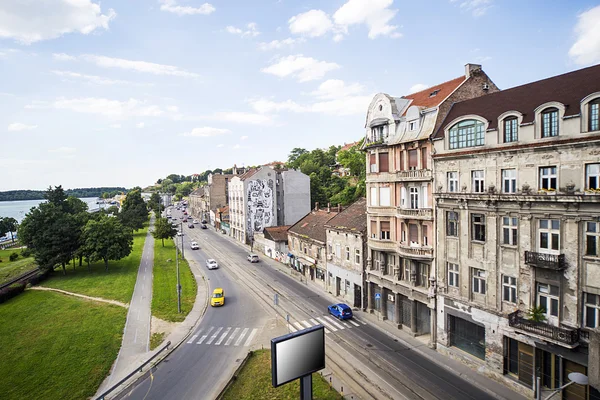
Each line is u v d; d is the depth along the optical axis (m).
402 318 31.86
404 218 29.28
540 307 20.09
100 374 24.53
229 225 95.19
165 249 76.06
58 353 27.77
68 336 30.98
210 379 23.77
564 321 18.95
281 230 66.25
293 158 141.50
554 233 19.39
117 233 56.22
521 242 20.81
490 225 22.59
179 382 23.44
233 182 89.06
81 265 60.84
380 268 33.56
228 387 22.14
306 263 49.06
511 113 21.03
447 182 25.81
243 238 81.38
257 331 32.06
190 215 161.38
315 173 93.88
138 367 24.28
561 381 19.17
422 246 28.16
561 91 20.33
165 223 78.62
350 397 21.08
